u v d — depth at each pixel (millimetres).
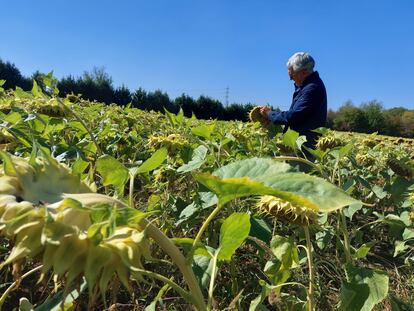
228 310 2102
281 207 1739
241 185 956
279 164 1011
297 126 5277
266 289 1749
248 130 4574
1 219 820
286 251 1970
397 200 4008
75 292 1446
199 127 2705
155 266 2562
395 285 3064
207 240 2750
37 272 2533
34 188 926
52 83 3010
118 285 948
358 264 3170
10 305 2334
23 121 2807
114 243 894
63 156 2477
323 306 2533
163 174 3131
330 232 2770
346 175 3920
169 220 2740
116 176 1500
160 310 2352
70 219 856
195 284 1047
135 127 5090
